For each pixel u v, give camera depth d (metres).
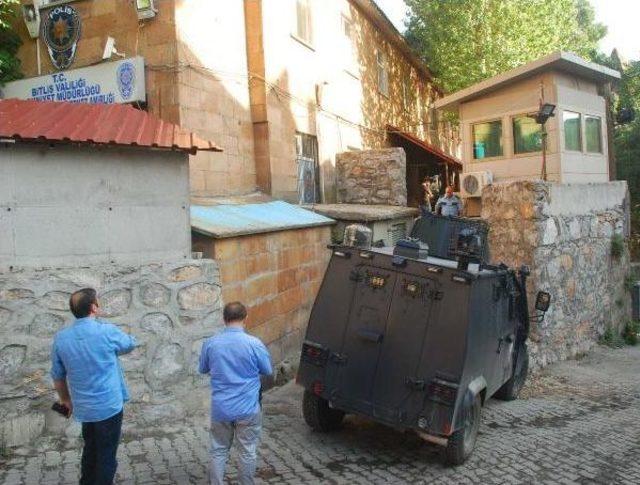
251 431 5.14
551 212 12.53
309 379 7.00
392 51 21.92
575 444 7.43
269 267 9.83
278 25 12.92
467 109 16.69
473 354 6.59
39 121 6.69
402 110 22.83
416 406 6.44
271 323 9.87
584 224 14.22
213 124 11.09
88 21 10.66
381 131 20.36
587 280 14.33
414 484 5.93
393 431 7.54
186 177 7.41
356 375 6.77
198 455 6.15
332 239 12.52
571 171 15.43
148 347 6.93
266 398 8.63
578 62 15.02
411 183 22.52
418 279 6.70
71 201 6.54
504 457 6.81
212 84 11.09
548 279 12.32
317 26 15.16
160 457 6.06
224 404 5.05
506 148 15.95
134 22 10.34
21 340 6.12
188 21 10.45
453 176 22.41
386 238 13.45
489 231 12.38
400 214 13.70
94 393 4.63
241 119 12.00
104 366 4.68
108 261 6.79
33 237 6.31
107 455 4.69
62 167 6.48
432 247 11.01
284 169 13.07
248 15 12.27
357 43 18.31
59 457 5.92
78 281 6.50
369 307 6.86
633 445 7.55
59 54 10.92
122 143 6.62
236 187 11.78
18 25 11.22
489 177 15.47
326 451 6.72
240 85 11.98
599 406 9.59
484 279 6.98
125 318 6.80
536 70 15.11
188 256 7.43
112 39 10.34
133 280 6.88
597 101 16.84
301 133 14.22
